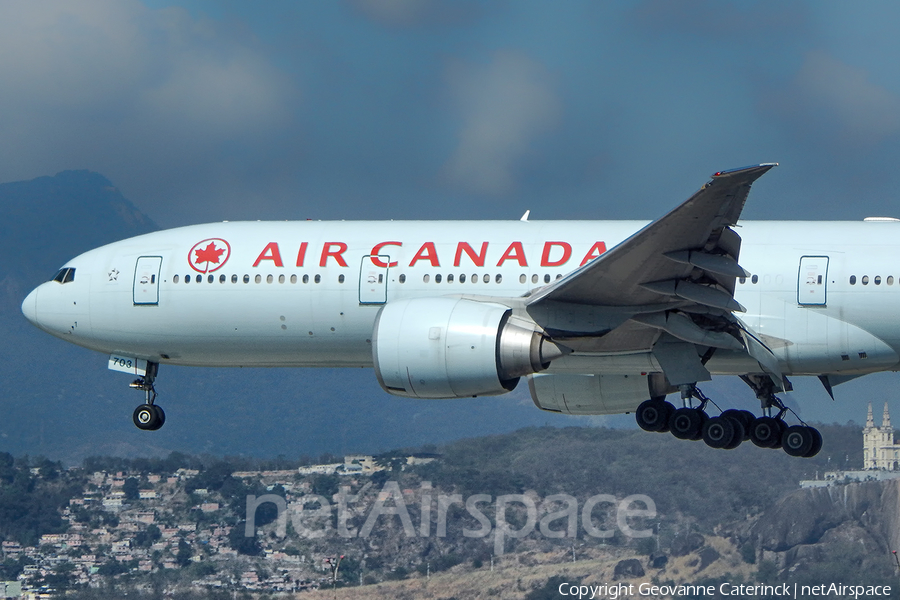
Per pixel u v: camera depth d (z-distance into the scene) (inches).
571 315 2763.3
